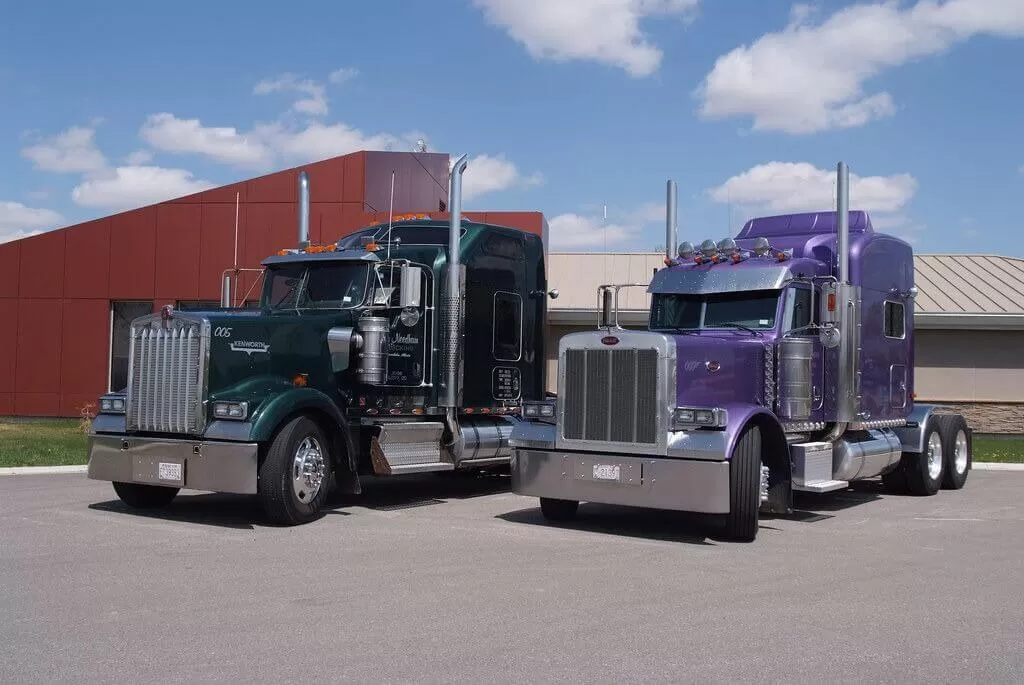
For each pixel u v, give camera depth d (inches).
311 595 248.4
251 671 185.8
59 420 854.5
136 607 233.3
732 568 295.7
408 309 413.7
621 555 314.3
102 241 854.5
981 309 891.4
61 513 380.8
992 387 904.3
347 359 402.0
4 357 860.6
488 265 476.4
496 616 230.4
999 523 402.6
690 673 189.3
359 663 191.9
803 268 423.8
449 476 545.6
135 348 373.7
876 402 461.4
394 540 333.4
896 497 502.0
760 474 344.8
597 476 356.5
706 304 422.3
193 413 357.1
